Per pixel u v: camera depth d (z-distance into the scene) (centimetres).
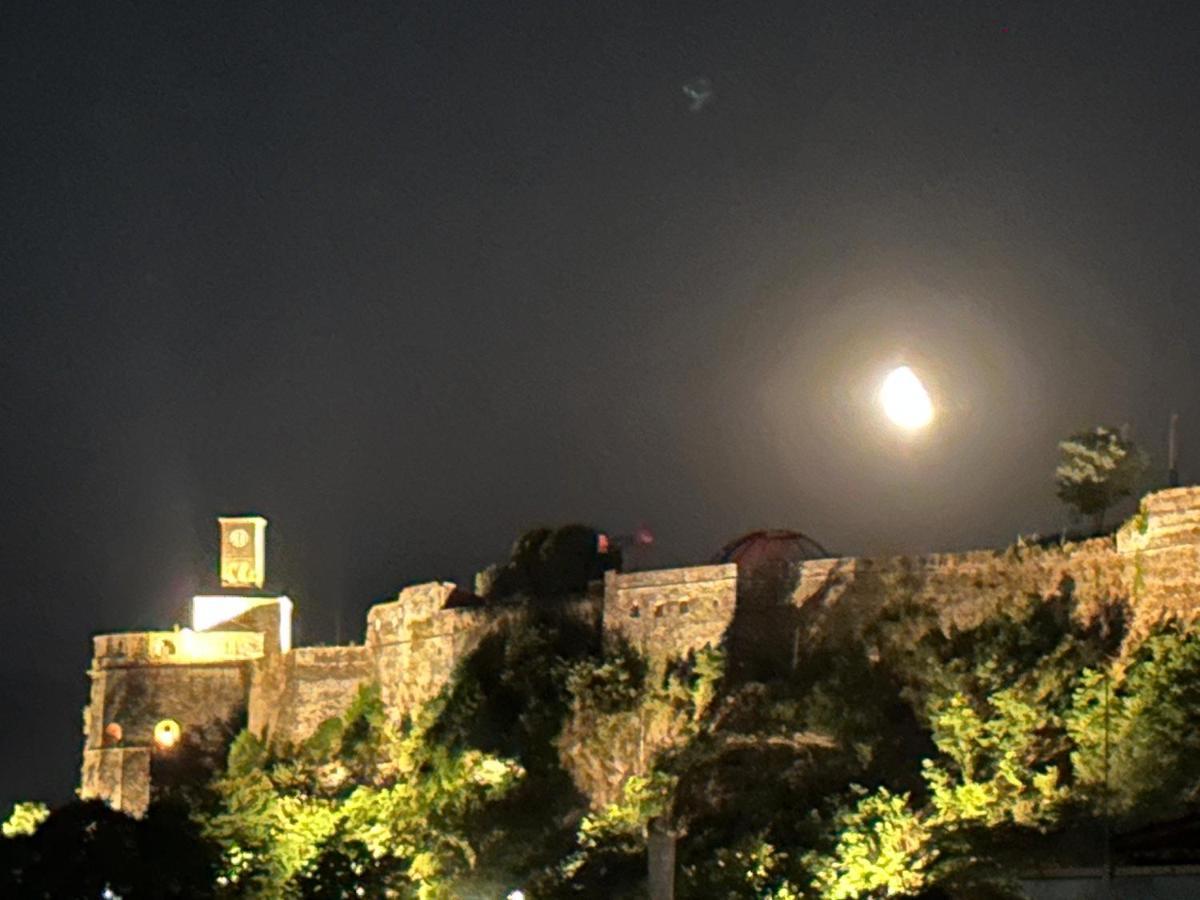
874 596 15112
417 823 15425
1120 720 13500
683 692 15288
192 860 13200
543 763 15525
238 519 17900
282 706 17162
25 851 12681
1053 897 12356
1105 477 15450
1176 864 11312
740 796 14488
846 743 14512
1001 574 14825
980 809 13475
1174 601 14075
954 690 14300
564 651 16125
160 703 17425
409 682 16750
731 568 15538
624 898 13825
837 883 13362
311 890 13862
